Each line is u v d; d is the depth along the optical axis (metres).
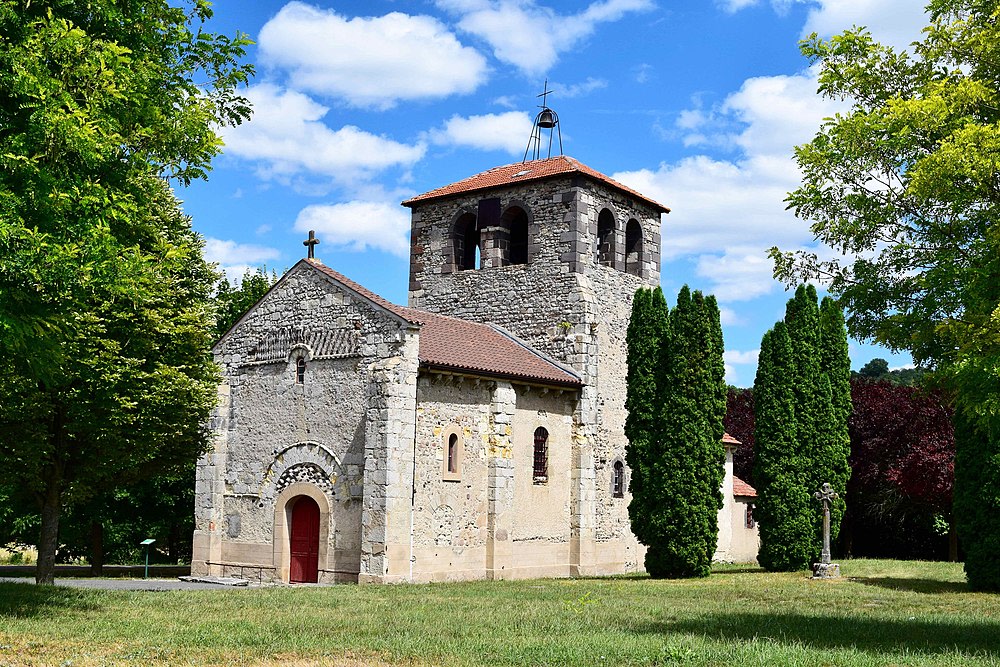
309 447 27.47
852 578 26.84
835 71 15.89
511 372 28.34
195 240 29.59
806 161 15.48
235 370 29.73
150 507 36.97
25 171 13.73
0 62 13.62
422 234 35.19
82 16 15.42
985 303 13.12
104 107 14.87
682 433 27.62
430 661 12.70
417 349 26.17
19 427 22.92
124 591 21.69
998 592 23.17
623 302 33.50
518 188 33.19
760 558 29.75
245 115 18.17
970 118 13.56
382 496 25.14
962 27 14.83
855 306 15.52
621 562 32.16
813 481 29.45
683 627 16.25
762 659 12.73
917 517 45.69
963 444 24.30
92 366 22.14
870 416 43.88
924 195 13.61
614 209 33.78
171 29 16.83
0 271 13.68
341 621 16.39
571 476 30.64
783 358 29.64
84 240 14.19
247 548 28.56
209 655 12.88
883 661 12.80
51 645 13.36
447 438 26.89
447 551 26.59
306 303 28.30
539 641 14.32
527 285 32.53
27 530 38.12
